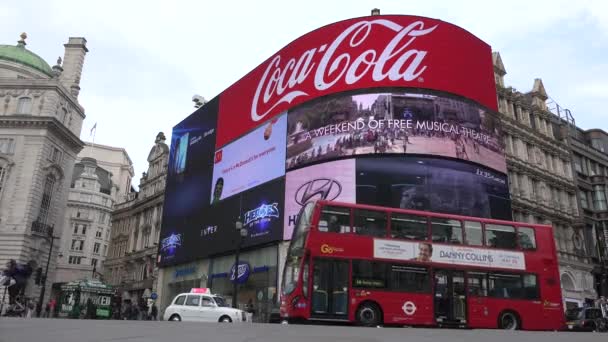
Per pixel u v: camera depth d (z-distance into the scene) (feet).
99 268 353.72
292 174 122.21
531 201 145.18
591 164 181.57
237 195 142.20
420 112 114.42
